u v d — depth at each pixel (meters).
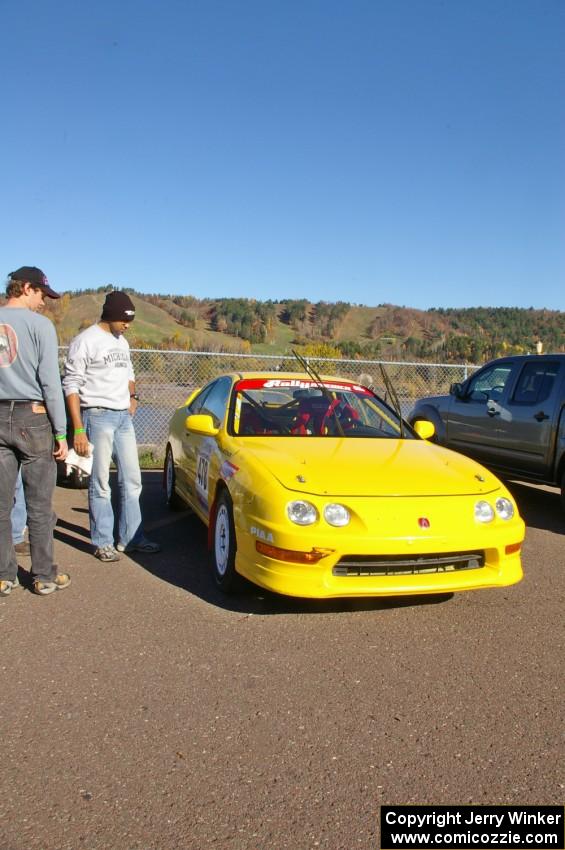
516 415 7.43
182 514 6.72
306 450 4.42
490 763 2.59
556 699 3.11
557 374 7.09
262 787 2.40
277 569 3.68
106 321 4.91
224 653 3.47
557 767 2.58
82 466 5.75
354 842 2.15
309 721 2.85
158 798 2.33
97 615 3.95
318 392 5.44
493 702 3.06
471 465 4.54
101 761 2.53
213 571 4.53
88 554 5.22
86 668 3.28
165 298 117.88
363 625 3.89
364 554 3.64
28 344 3.99
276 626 3.84
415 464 4.34
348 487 3.85
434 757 2.62
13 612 3.98
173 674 3.23
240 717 2.87
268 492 3.82
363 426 5.20
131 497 5.19
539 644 3.71
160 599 4.23
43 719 2.81
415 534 3.68
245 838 2.15
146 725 2.79
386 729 2.81
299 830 2.19
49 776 2.44
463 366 12.38
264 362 11.66
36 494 4.19
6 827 2.17
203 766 2.52
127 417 5.09
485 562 3.96
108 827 2.18
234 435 4.85
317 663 3.39
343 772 2.51
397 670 3.34
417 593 3.76
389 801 2.35
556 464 6.91
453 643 3.68
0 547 4.20
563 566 5.26
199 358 11.30
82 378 4.80
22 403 4.05
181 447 6.18
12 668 3.27
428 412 9.01
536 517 7.09
